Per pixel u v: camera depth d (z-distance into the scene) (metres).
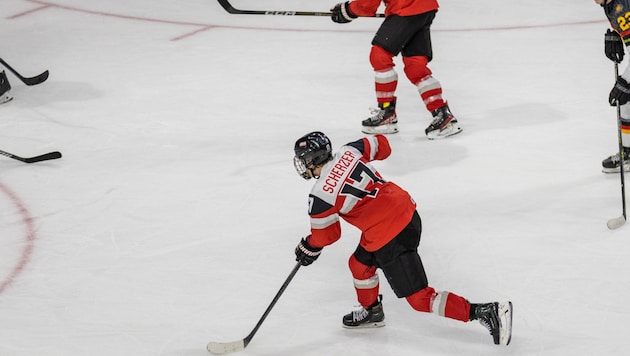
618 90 16.95
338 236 12.30
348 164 12.30
